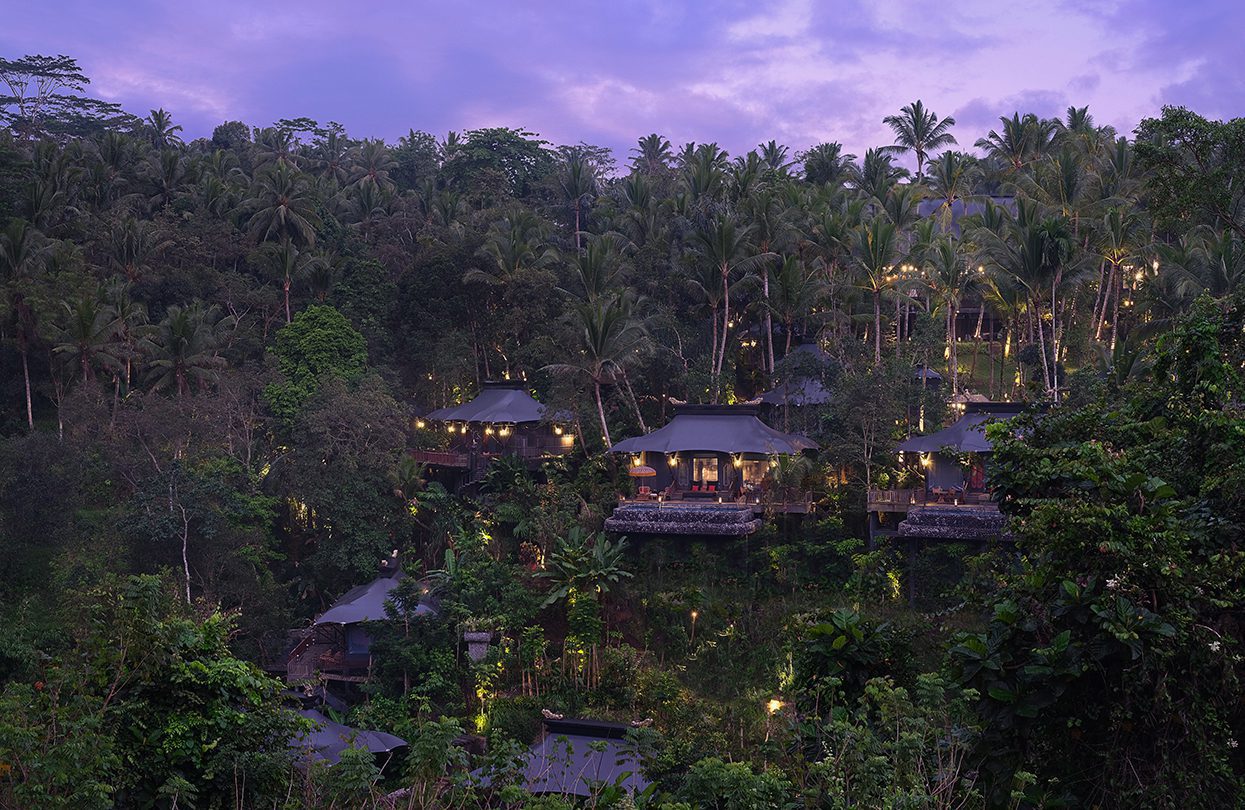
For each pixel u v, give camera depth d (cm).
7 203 6519
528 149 10919
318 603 5062
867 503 4253
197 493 4094
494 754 938
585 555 4234
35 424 5847
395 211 9719
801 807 816
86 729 884
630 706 3662
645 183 7975
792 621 1048
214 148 11231
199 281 6806
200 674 1091
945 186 7731
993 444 1000
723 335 5734
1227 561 756
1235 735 773
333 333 6012
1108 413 1048
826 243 5797
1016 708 748
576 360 5353
